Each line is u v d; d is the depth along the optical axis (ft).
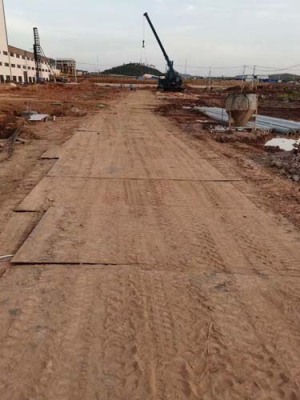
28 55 329.72
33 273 14.02
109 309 12.07
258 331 11.24
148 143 42.06
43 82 275.59
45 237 16.87
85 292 12.92
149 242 16.71
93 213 19.94
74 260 14.94
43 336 10.79
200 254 15.76
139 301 12.51
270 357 10.23
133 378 9.41
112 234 17.42
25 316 11.63
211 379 9.45
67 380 9.30
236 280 13.88
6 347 10.37
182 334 11.01
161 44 198.70
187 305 12.36
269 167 31.45
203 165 31.53
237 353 10.34
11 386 9.09
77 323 11.37
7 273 13.99
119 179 26.63
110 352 10.25
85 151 36.19
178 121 66.33
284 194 23.99
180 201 22.29
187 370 9.71
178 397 8.91
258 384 9.34
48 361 9.89
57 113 69.92
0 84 181.98
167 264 14.88
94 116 70.18
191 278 13.94
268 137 46.93
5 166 29.96
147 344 10.58
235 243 16.87
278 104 114.52
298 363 10.06
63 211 20.10
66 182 25.49
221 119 64.64
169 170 29.60
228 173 29.01
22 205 20.93
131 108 93.09
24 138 42.19
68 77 380.17
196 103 117.39
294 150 36.52
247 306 12.39
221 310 12.14
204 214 20.26
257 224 19.03
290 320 11.78
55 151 35.55
